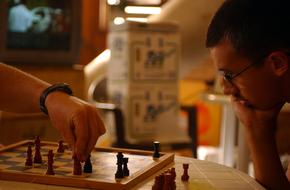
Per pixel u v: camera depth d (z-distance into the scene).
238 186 1.03
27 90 1.08
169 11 3.37
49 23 2.85
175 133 2.99
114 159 1.17
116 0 4.89
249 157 2.60
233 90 1.14
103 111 2.93
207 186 1.01
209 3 3.18
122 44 2.88
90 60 4.78
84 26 4.75
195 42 3.33
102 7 4.85
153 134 2.92
